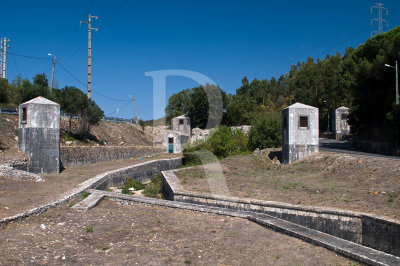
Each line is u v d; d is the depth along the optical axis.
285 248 8.15
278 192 15.32
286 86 100.06
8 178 16.25
